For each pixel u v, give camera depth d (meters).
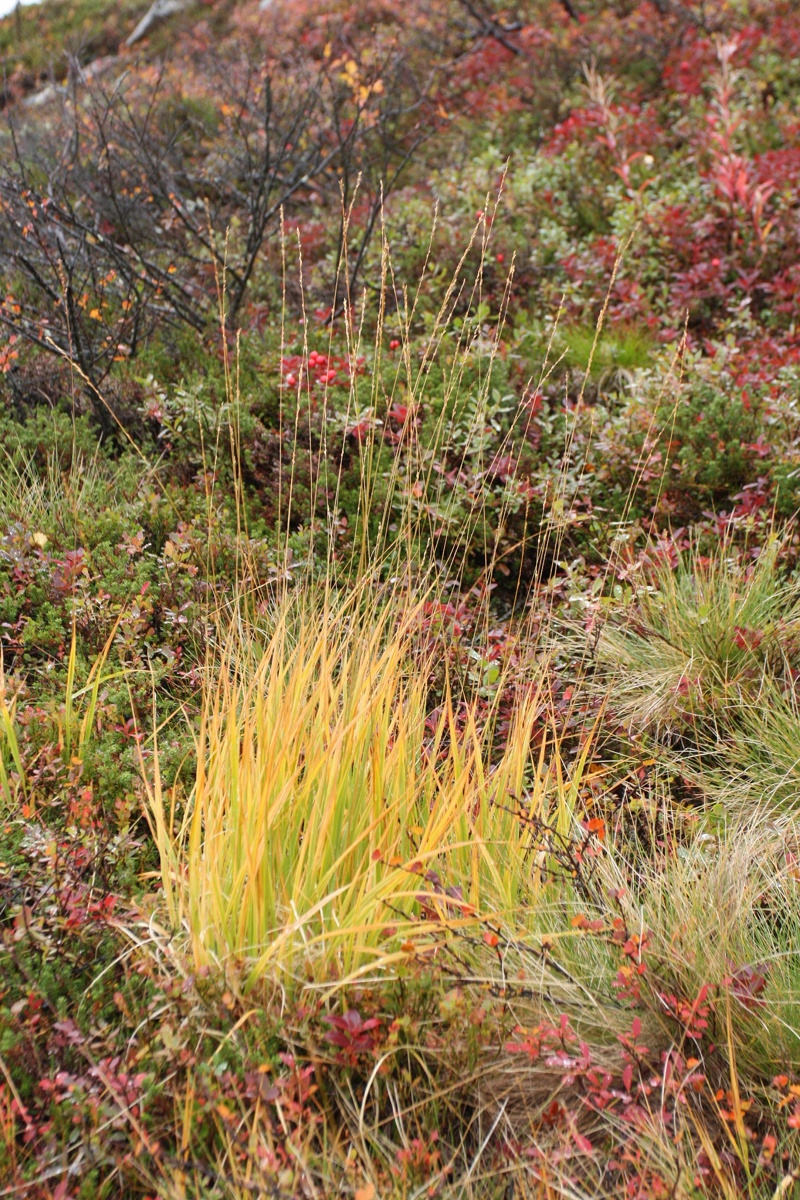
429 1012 2.48
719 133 8.40
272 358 5.90
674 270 7.51
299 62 11.11
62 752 3.24
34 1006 2.33
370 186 8.58
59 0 18.62
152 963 2.52
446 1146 2.33
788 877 3.03
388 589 4.24
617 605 4.33
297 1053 2.41
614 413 5.97
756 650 4.13
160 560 4.18
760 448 5.15
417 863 2.44
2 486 4.75
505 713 3.80
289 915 2.51
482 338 5.71
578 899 2.84
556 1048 2.41
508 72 11.23
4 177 6.66
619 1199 2.19
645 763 3.53
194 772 3.35
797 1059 2.50
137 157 7.64
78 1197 2.03
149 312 6.48
